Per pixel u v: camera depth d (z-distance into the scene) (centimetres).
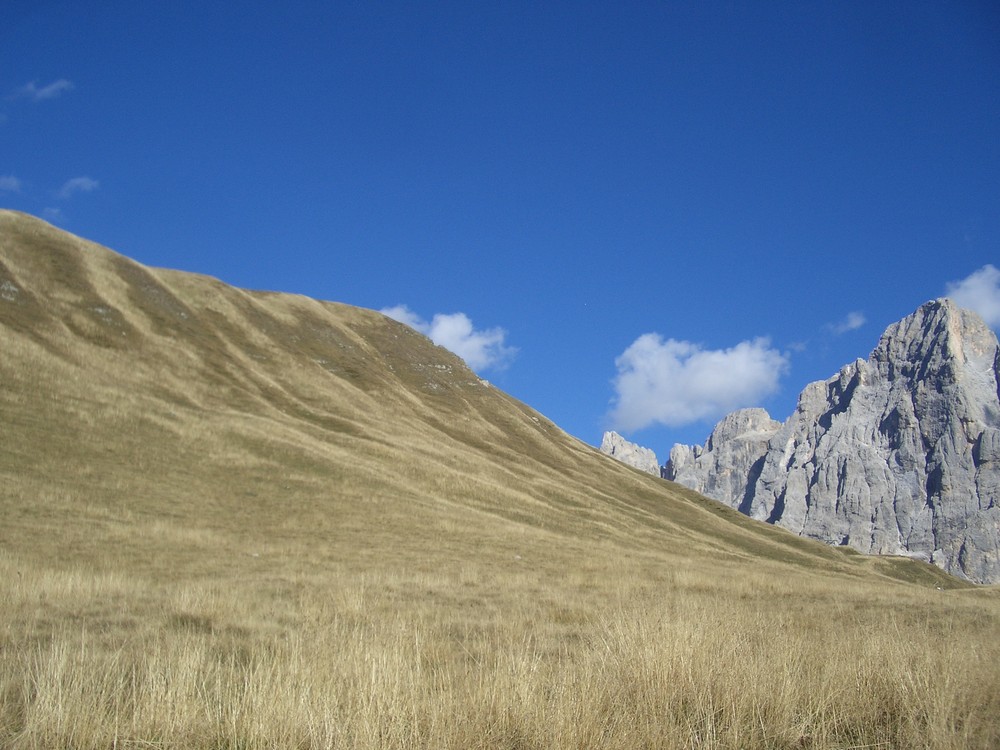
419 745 632
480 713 693
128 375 4556
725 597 2262
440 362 8250
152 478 3338
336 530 3192
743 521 7456
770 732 724
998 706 834
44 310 4850
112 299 5459
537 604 1792
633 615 1157
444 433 6331
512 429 7362
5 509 2570
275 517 3241
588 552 3425
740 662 861
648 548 4306
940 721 728
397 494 3953
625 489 6906
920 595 2769
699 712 738
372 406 6078
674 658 841
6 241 5478
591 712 710
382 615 1438
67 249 5800
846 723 770
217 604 1447
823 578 3753
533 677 788
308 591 1766
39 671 773
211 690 778
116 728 639
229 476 3641
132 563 2188
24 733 645
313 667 827
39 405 3659
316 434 4781
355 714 679
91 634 1151
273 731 654
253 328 6525
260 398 5194
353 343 7544
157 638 1072
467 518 3784
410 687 727
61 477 3041
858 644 1041
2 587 1487
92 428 3634
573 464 7038
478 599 1853
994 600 2912
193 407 4494
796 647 975
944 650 963
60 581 1595
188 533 2702
